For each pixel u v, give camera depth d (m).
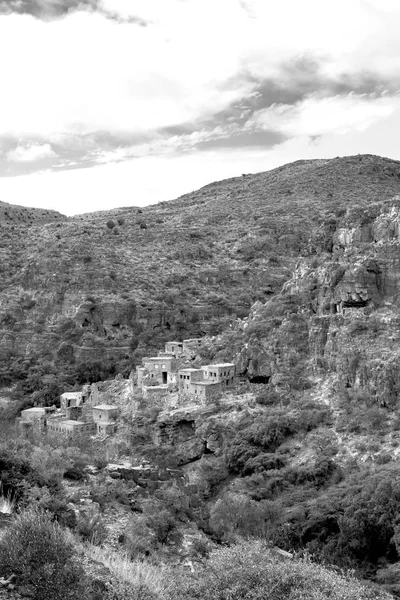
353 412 110.75
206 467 114.50
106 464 92.00
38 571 35.03
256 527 85.62
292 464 105.94
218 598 41.31
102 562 42.91
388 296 123.56
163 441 126.69
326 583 43.38
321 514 86.69
